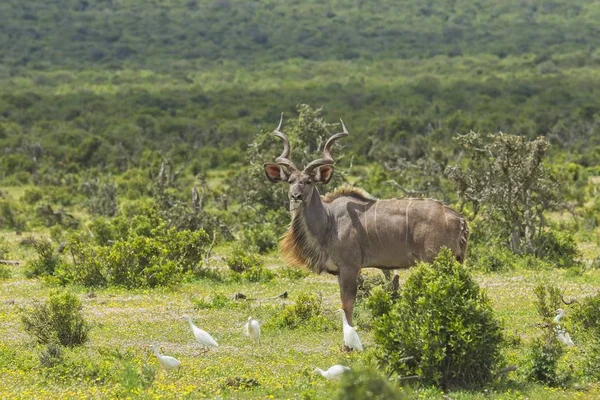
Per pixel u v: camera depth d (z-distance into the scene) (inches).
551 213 5634.8
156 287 3051.2
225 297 2760.8
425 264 1811.0
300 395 1637.6
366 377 1480.1
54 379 1807.3
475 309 1745.8
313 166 2149.4
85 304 2741.1
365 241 2142.0
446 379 1736.0
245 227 4650.6
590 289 2856.8
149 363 1951.3
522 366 1823.3
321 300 2568.9
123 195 7450.8
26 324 2237.9
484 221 3806.6
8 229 5600.4
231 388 1727.4
